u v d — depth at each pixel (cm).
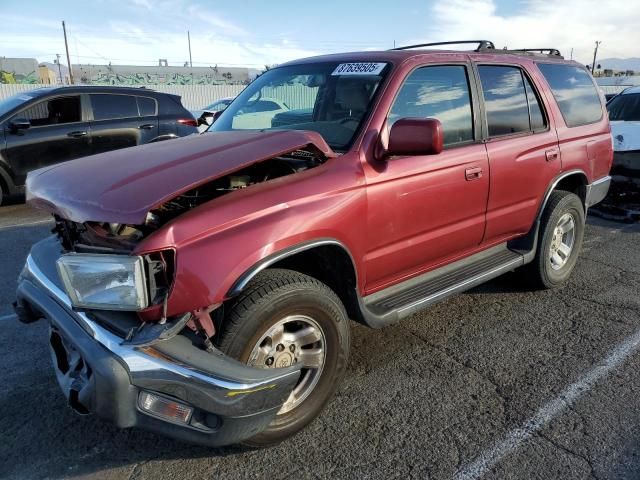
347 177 287
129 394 217
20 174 826
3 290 489
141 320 228
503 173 389
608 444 274
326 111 337
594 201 509
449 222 357
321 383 282
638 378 336
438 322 418
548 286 472
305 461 266
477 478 252
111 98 898
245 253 238
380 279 329
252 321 244
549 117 441
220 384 220
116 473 260
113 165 269
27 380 342
